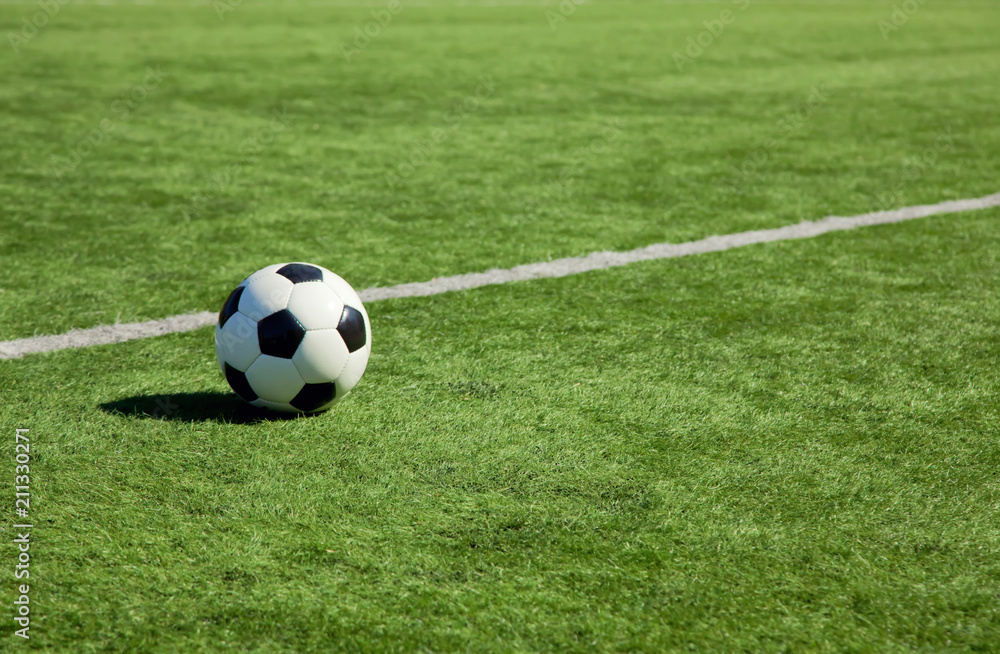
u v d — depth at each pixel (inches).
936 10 908.0
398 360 157.8
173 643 88.4
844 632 92.0
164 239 229.3
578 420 135.9
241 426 131.3
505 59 543.5
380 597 95.2
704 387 148.6
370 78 471.8
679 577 99.6
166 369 153.1
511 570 100.0
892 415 139.0
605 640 90.0
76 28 649.0
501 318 180.2
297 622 91.4
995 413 139.6
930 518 111.2
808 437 131.9
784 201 272.2
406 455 124.1
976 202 270.1
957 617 94.0
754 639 90.7
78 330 170.6
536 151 331.9
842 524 109.9
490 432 131.4
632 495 115.6
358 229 241.4
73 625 90.2
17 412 135.1
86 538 104.1
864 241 234.1
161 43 579.8
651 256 221.6
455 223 248.1
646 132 364.5
